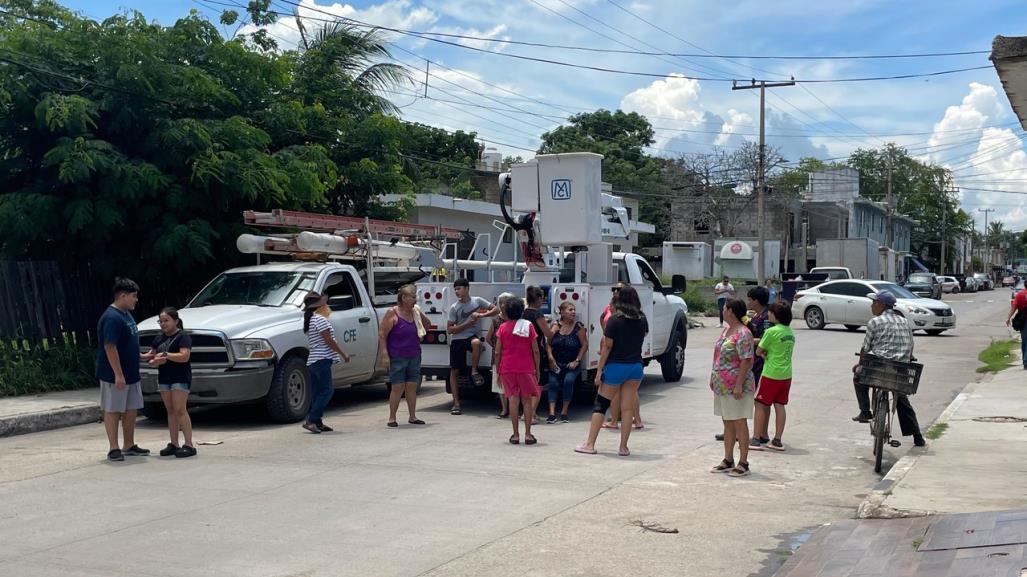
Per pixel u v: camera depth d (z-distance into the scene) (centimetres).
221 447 1052
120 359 969
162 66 1549
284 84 1838
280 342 1215
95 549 653
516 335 1066
